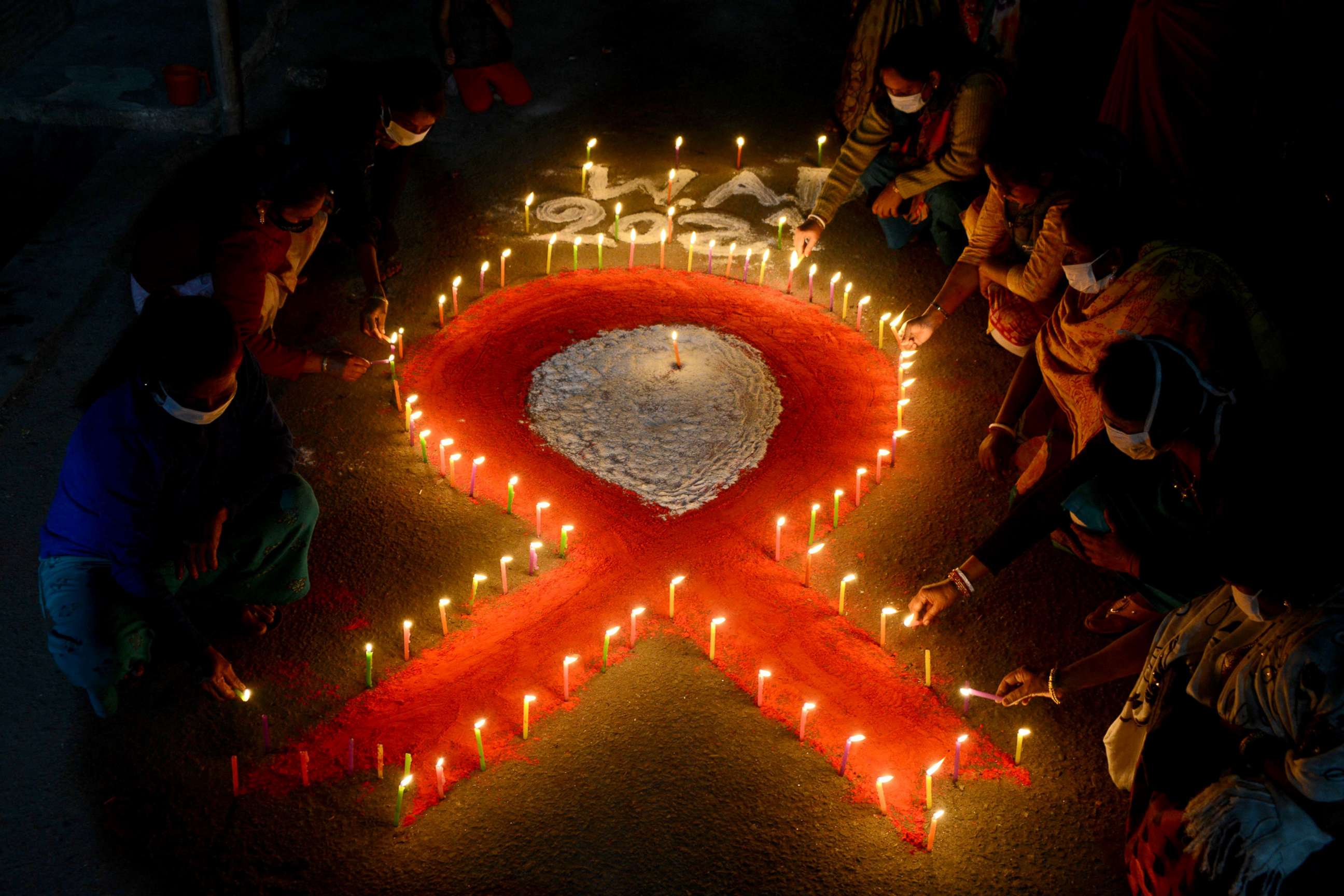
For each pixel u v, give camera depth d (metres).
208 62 8.85
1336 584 3.08
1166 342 3.50
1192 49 6.53
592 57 10.20
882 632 4.82
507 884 3.77
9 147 8.66
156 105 8.14
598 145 8.77
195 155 7.95
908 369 6.45
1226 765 3.29
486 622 4.80
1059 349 4.80
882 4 7.84
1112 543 4.02
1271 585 3.14
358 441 5.75
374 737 4.27
